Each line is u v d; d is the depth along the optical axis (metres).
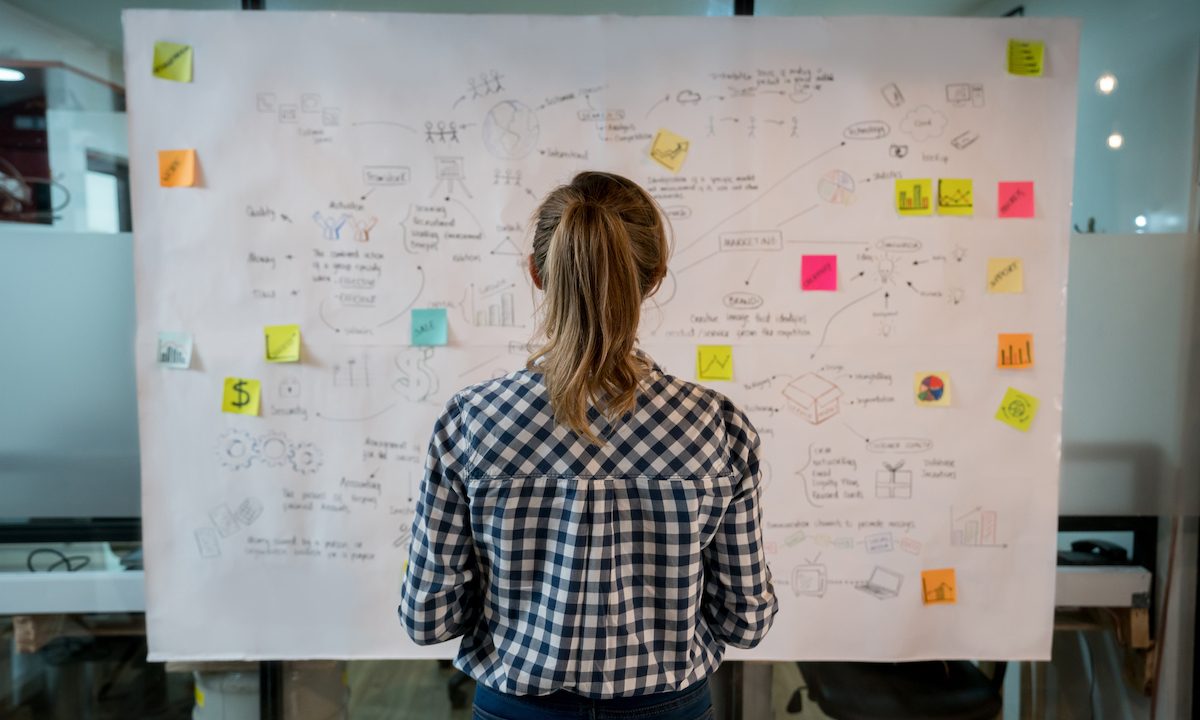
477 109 1.58
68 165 1.68
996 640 1.67
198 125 1.57
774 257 1.61
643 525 0.86
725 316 1.61
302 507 1.63
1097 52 1.71
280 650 1.64
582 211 0.82
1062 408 1.68
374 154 1.58
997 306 1.63
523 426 0.85
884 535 1.65
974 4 1.71
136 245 1.58
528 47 1.58
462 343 1.60
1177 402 1.75
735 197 1.60
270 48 1.56
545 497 0.85
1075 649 1.86
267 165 1.58
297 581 1.64
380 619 1.64
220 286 1.59
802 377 1.62
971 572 1.66
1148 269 1.74
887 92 1.60
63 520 1.72
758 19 1.58
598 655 0.84
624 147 1.59
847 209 1.61
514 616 0.87
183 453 1.61
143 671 1.91
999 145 1.61
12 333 1.69
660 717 0.88
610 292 0.81
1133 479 1.77
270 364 1.60
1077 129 1.71
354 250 1.59
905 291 1.62
